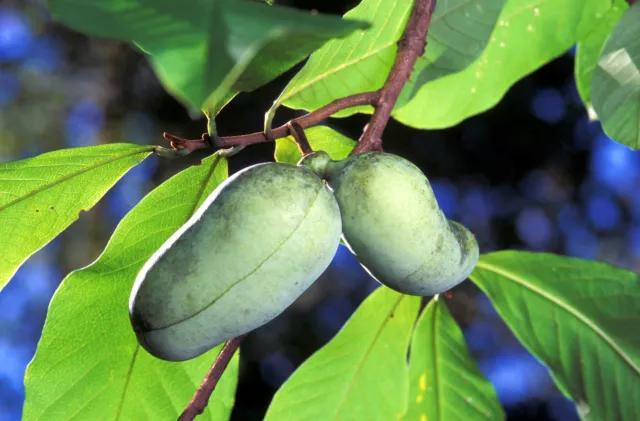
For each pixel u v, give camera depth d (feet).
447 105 3.02
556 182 8.67
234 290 2.16
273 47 2.21
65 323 2.55
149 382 2.61
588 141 8.45
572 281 2.81
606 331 2.78
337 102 2.43
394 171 2.28
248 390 8.08
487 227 8.59
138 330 2.20
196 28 1.82
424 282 2.31
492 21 2.82
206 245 2.17
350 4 7.23
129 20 1.82
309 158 2.31
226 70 1.81
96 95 8.63
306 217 2.19
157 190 2.56
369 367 2.89
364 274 8.30
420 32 2.55
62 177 2.50
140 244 2.58
